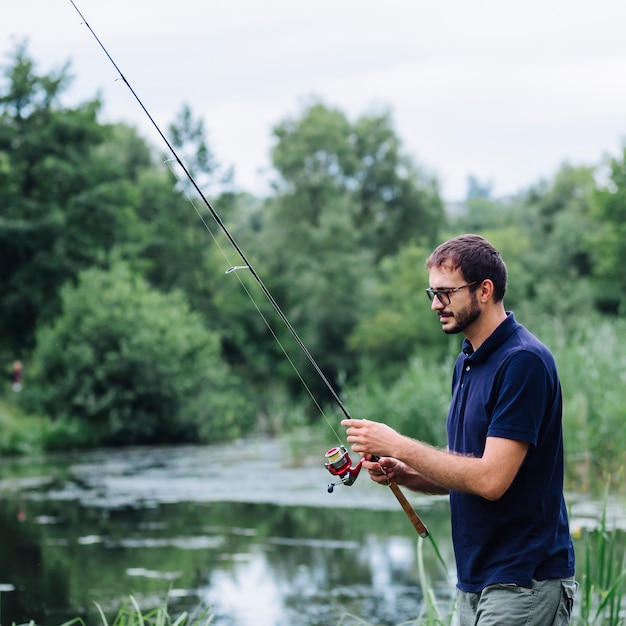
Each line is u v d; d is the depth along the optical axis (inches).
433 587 319.6
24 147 1460.4
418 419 637.3
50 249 1451.8
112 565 362.6
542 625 121.8
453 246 127.5
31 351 1405.0
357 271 1660.9
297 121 1953.7
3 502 544.7
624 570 203.0
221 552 384.2
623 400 490.3
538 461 122.8
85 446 1059.3
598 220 1630.2
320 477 627.2
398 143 2059.5
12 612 298.0
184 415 1123.9
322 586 323.3
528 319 1411.2
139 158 2164.1
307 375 1642.5
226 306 1706.4
